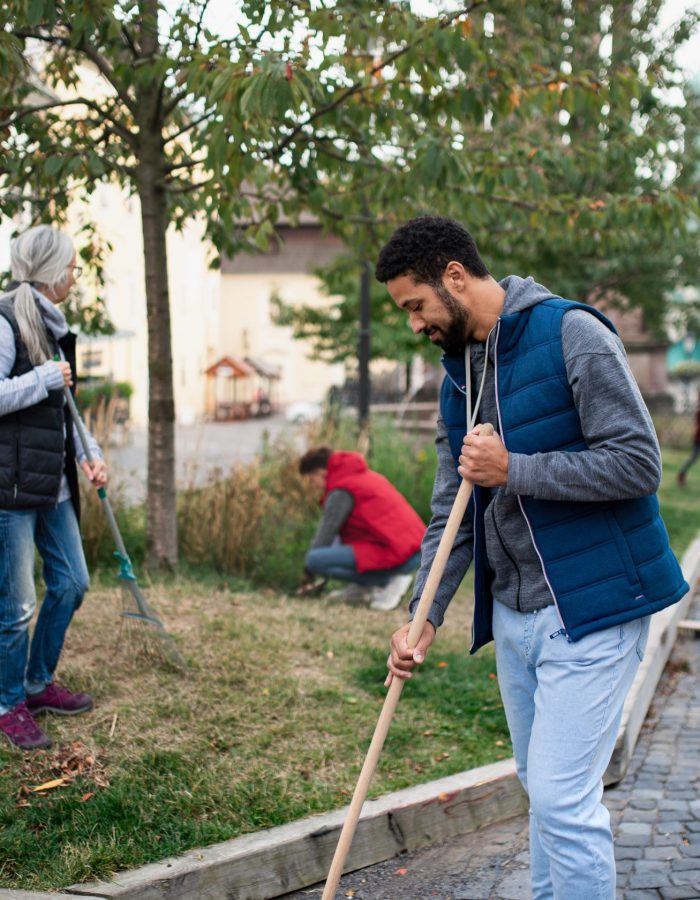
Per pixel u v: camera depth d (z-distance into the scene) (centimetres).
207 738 371
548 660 238
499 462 229
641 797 385
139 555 649
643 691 480
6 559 343
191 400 3603
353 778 357
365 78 523
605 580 232
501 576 250
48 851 294
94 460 381
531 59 575
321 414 1039
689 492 1507
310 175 559
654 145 691
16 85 519
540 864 261
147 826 310
